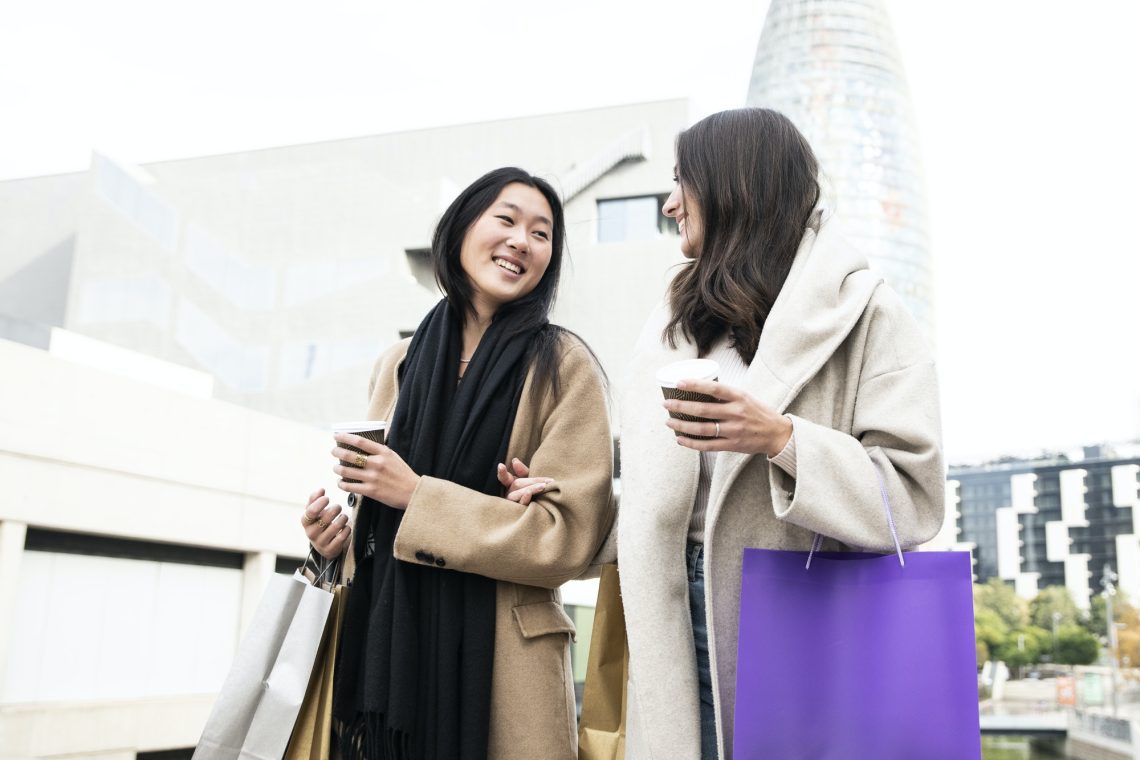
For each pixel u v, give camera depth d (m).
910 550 1.54
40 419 13.24
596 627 1.84
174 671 15.22
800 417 1.57
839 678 1.40
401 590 1.90
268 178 34.75
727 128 1.79
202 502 15.80
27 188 41.19
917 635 1.38
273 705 1.88
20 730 12.42
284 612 1.95
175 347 34.44
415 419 2.05
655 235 31.52
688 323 1.76
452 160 33.72
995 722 63.72
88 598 13.92
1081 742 56.22
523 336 2.10
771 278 1.69
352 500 2.10
